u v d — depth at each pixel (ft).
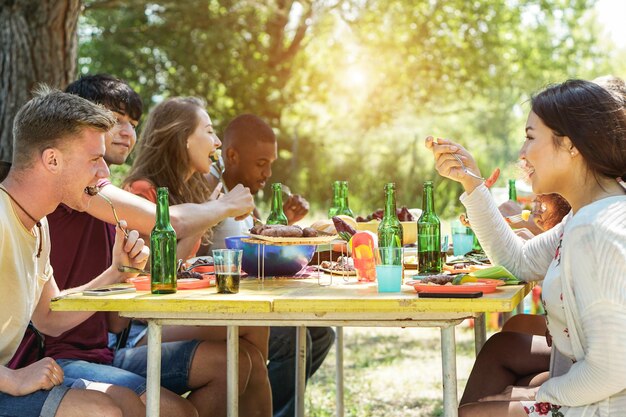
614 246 6.48
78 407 7.37
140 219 9.69
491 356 8.66
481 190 8.77
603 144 7.12
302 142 59.98
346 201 12.26
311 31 60.18
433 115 61.46
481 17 58.75
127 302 7.11
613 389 6.47
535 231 10.94
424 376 17.72
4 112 18.57
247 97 59.88
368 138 59.72
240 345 10.25
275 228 8.73
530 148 7.47
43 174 7.85
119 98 10.59
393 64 60.64
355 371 18.35
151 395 7.25
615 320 6.42
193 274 8.32
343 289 7.65
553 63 64.64
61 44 18.98
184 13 55.98
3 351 7.95
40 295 8.52
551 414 6.88
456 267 9.14
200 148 11.57
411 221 11.16
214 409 9.44
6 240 7.70
